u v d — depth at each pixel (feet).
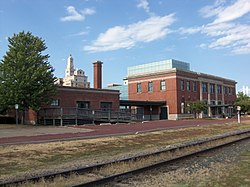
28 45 129.80
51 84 128.16
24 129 102.01
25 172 35.70
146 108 220.64
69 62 577.02
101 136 75.92
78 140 67.21
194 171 35.22
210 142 62.75
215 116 247.91
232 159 42.98
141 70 270.26
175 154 47.85
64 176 32.14
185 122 155.74
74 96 153.28
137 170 34.19
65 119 131.03
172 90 218.38
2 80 123.13
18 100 121.08
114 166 37.24
